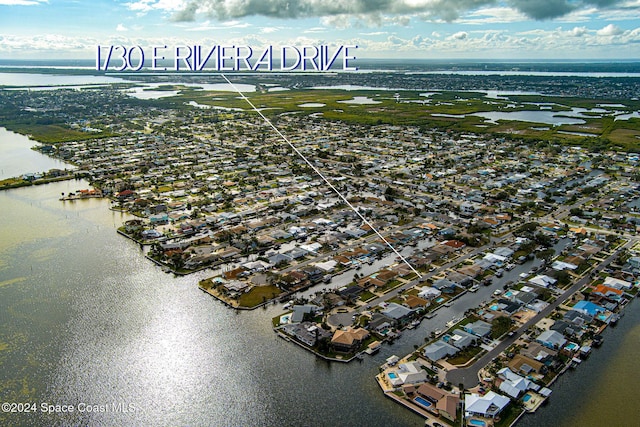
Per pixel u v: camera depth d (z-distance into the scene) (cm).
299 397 9475
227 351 10850
